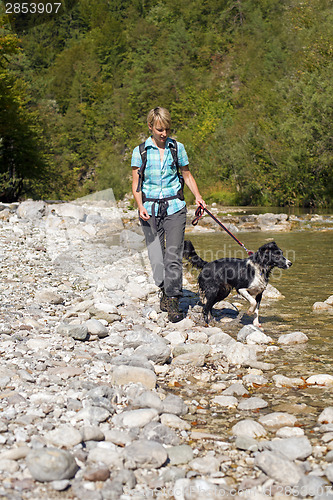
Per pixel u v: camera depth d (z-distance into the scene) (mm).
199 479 2412
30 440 2674
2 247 9633
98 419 2957
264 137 32594
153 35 84875
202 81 72438
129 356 3955
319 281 7676
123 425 2947
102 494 2258
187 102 70000
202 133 50844
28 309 5477
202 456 2682
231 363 4230
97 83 82500
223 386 3691
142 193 5082
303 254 10516
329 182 28344
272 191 32031
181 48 77562
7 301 5773
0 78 28562
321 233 15086
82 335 4574
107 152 72688
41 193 46562
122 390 3416
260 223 18406
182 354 4285
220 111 56938
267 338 4785
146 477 2457
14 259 8500
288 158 29250
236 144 36281
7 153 31328
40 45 90375
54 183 50344
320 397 3471
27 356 3969
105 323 5109
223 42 77000
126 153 73125
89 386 3414
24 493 2248
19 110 31203
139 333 4539
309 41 33156
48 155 41656
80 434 2701
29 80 54719
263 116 37156
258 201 33156
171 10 87062
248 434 2908
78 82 82312
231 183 37125
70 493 2268
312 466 2576
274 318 5688
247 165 33781
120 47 87062
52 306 5730
